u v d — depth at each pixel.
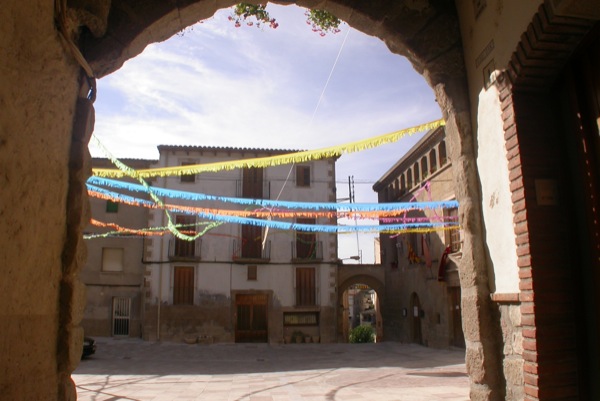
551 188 3.64
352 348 22.62
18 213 2.30
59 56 2.77
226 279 25.69
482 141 4.22
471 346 4.12
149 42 4.17
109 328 25.23
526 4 3.55
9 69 2.19
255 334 25.67
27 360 2.43
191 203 25.89
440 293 20.72
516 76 3.73
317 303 26.09
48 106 2.65
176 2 4.05
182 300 25.23
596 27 3.33
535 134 3.72
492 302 4.06
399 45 4.65
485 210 4.16
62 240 2.93
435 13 4.61
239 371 14.55
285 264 26.17
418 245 23.78
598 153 3.40
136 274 25.70
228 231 26.05
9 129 2.19
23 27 2.32
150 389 10.86
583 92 3.56
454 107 4.45
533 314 3.45
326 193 26.83
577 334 3.46
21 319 2.35
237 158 26.72
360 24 4.63
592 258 3.43
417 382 11.38
